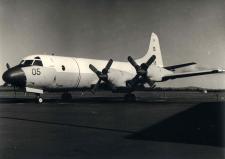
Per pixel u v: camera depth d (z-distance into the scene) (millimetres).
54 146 7523
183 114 14516
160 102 24609
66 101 26672
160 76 26125
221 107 18516
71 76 25734
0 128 10398
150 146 7477
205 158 6344
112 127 10523
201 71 25844
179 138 8484
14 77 22781
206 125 10844
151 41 32781
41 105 20844
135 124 11180
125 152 6887
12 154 6723
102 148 7289
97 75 25516
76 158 6398
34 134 9203
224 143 7801
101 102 24703
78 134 9180
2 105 20953
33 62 23969
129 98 26672
